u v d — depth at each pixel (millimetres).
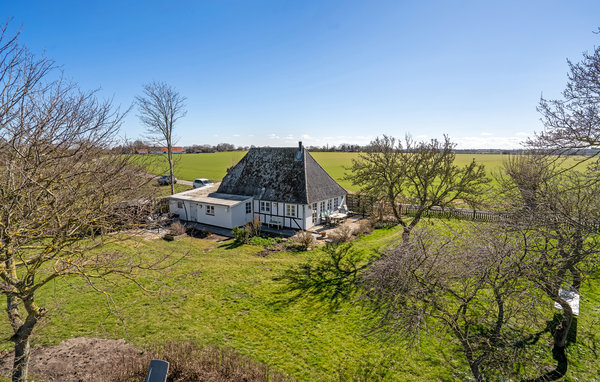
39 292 13234
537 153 12055
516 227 7660
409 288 6934
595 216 7598
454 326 6773
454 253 6922
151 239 21938
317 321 11391
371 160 18375
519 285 6500
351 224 26266
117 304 12430
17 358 7035
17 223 5910
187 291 13719
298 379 8523
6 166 5758
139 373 8266
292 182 25578
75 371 8430
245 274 15672
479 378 6480
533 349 9328
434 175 16984
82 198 6691
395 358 9359
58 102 6422
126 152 7875
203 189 30688
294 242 20875
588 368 8664
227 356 8734
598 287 13055
